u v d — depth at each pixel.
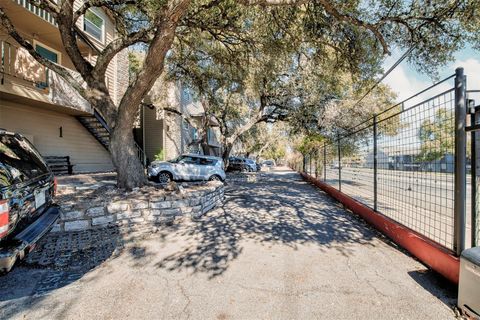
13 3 8.45
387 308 2.59
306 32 7.32
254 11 7.26
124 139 6.25
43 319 2.44
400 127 4.80
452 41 6.26
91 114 12.25
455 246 3.07
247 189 11.75
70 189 6.64
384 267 3.51
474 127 2.89
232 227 5.34
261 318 2.45
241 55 9.38
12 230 2.61
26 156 3.54
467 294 2.41
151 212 5.36
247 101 17.91
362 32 6.81
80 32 10.96
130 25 8.92
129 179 6.33
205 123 17.56
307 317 2.46
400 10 6.19
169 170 12.36
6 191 2.50
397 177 5.07
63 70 6.40
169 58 11.77
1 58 7.69
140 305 2.65
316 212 6.85
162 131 18.48
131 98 6.01
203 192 6.52
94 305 2.65
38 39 10.83
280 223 5.71
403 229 4.26
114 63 14.65
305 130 15.30
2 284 3.04
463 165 3.02
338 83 11.23
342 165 10.16
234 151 38.97
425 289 2.94
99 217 4.91
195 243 4.40
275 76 12.01
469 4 5.44
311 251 4.09
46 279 3.17
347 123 13.35
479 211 2.93
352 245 4.36
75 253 3.93
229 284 3.06
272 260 3.74
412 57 6.88
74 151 12.67
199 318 2.45
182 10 4.99
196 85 12.73
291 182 15.46
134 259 3.75
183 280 3.15
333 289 2.96
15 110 9.83
